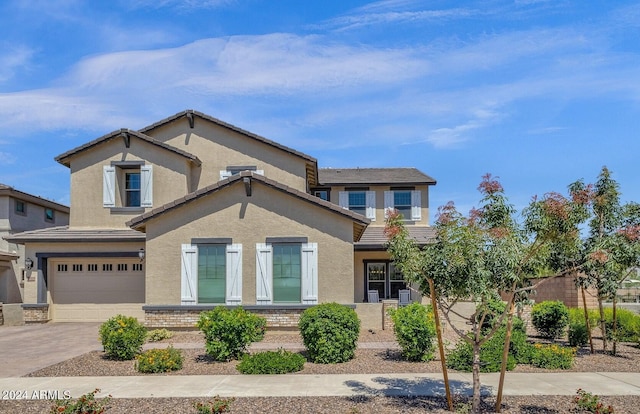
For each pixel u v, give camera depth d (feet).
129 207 73.77
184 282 60.95
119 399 33.04
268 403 31.99
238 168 75.92
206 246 61.62
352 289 60.39
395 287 83.25
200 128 76.89
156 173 73.77
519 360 44.57
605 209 47.44
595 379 39.06
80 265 73.56
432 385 36.70
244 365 40.88
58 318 72.69
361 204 92.07
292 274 60.95
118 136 73.67
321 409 30.76
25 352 50.52
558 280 74.28
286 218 61.36
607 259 34.22
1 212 88.63
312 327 44.80
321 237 61.05
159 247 61.67
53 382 37.96
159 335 56.34
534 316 59.72
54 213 103.55
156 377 39.47
